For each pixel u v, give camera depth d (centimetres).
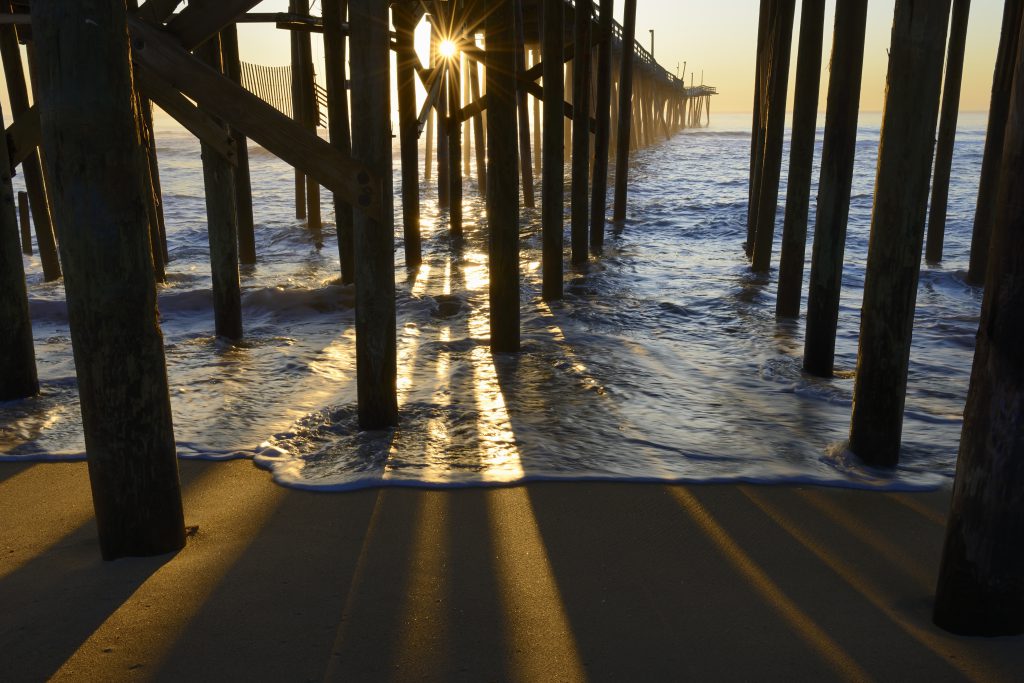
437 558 261
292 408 432
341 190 347
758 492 324
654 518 296
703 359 553
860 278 862
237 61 768
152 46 309
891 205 337
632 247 1031
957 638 213
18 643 207
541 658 205
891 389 351
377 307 377
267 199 1602
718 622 223
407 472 335
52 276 802
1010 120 185
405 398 448
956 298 757
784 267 664
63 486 322
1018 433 199
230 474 338
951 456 373
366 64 334
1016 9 733
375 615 224
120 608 224
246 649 206
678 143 3897
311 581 243
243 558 258
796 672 199
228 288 576
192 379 488
